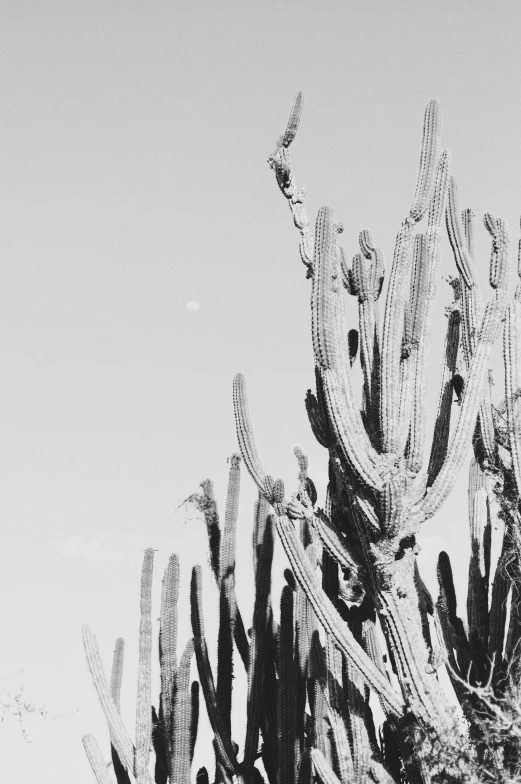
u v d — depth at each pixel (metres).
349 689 12.52
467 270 14.50
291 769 13.91
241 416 12.92
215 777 15.27
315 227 12.37
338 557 12.43
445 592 13.77
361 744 12.23
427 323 12.77
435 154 13.17
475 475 14.55
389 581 11.83
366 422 13.20
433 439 13.62
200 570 16.41
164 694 15.58
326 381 11.95
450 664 13.22
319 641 13.90
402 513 11.69
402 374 12.37
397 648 11.66
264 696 15.17
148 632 14.86
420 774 11.40
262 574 15.36
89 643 15.29
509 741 11.12
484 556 14.05
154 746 15.78
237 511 16.58
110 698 15.05
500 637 13.25
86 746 14.80
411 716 11.48
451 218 14.77
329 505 13.45
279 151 13.94
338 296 12.83
